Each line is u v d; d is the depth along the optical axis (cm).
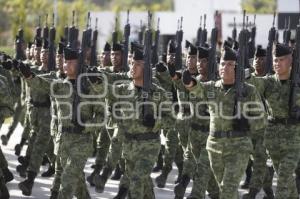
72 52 2875
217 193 3206
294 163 2934
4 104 3164
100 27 11556
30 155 3875
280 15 7719
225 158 2730
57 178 3158
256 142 3372
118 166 4050
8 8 15738
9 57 3650
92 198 3531
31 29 13350
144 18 9800
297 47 2964
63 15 12862
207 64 3197
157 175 4294
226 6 10594
